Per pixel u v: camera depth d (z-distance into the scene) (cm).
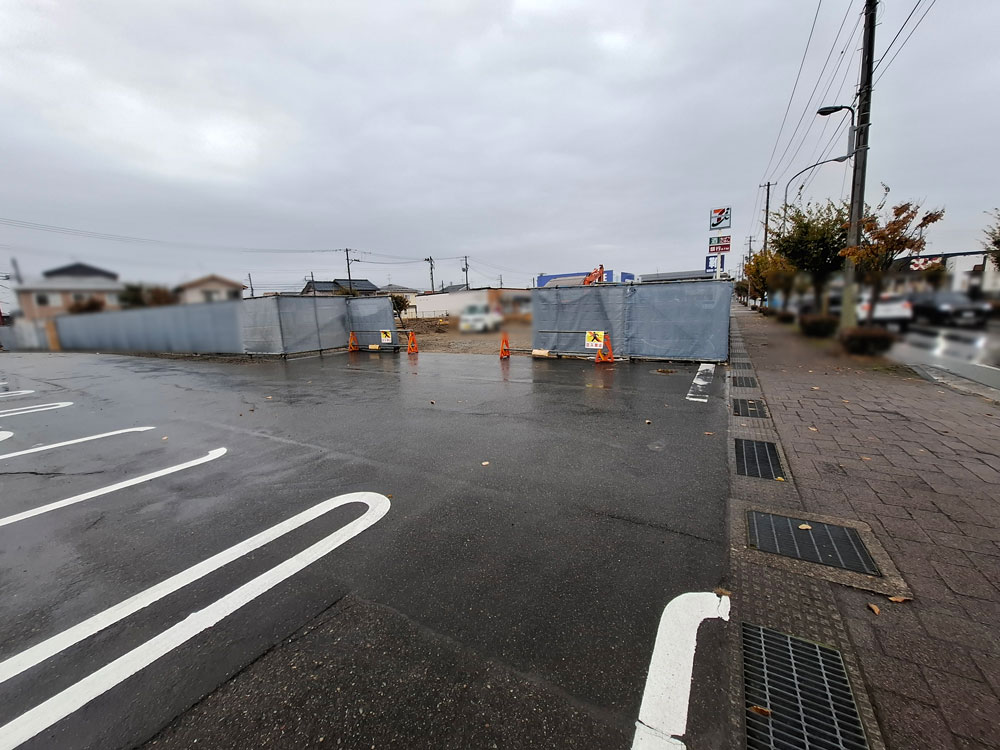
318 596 245
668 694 177
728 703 173
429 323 3184
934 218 950
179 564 280
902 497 337
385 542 297
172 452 504
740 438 491
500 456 457
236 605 239
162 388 944
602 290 1102
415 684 185
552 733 163
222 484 406
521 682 185
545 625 217
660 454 450
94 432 598
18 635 221
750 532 297
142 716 175
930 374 786
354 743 162
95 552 296
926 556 263
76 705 180
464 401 714
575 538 296
